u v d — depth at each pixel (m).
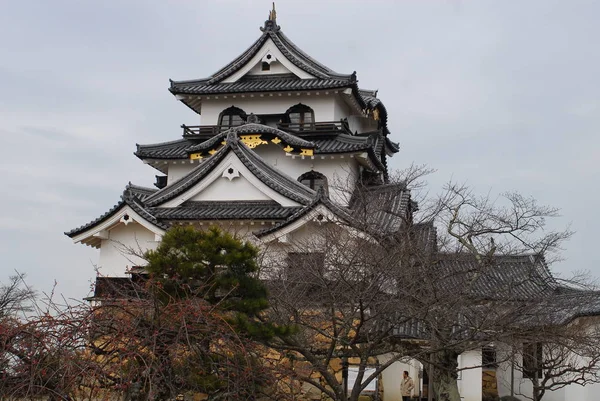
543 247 24.89
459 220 24.48
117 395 11.85
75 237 33.50
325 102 42.88
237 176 34.03
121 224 33.66
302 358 20.34
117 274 33.44
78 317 11.50
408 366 32.22
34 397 10.73
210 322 12.46
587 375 33.88
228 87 43.44
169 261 17.05
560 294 30.83
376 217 28.45
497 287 25.59
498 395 36.03
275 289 20.45
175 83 44.56
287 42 46.19
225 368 12.75
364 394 27.83
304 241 28.52
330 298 19.39
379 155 46.34
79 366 10.62
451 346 18.20
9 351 10.69
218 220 32.00
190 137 43.28
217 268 17.70
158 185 45.47
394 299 19.03
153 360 11.10
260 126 38.97
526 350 29.25
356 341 18.34
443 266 23.12
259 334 16.16
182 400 13.48
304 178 40.19
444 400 21.61
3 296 26.06
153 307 12.41
